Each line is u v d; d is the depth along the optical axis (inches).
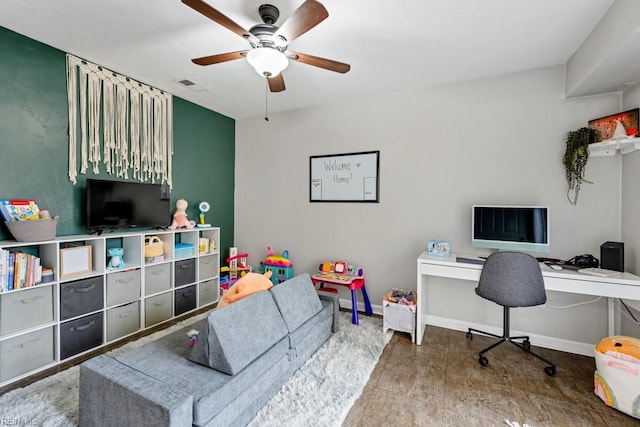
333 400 71.8
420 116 122.3
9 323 77.4
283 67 76.2
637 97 85.4
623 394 68.6
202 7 60.4
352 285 119.0
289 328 80.2
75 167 100.0
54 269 86.9
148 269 111.8
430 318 119.6
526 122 105.0
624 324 91.5
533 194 104.3
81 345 91.7
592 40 80.0
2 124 84.9
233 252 157.6
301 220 148.9
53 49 94.1
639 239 84.0
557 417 68.1
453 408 70.6
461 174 115.3
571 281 84.4
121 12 76.3
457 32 82.9
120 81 111.8
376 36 85.4
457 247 116.3
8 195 86.2
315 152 144.7
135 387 51.3
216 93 130.3
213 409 53.1
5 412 66.2
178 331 79.1
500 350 99.1
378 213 131.0
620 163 93.0
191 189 142.4
